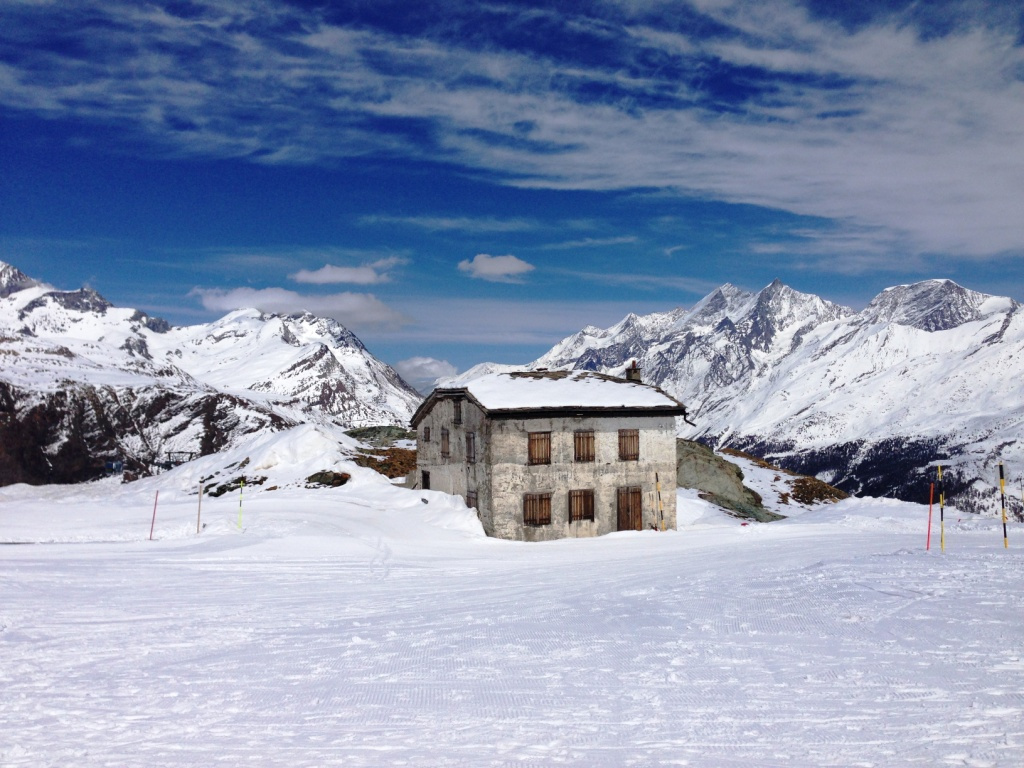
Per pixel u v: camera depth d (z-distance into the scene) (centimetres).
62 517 4522
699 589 2075
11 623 1806
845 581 2031
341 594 2286
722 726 953
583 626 1655
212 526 3844
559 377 5059
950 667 1181
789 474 8350
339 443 6581
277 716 1060
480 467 4531
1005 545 2842
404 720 1027
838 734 905
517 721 1007
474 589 2358
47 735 984
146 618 1891
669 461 4834
